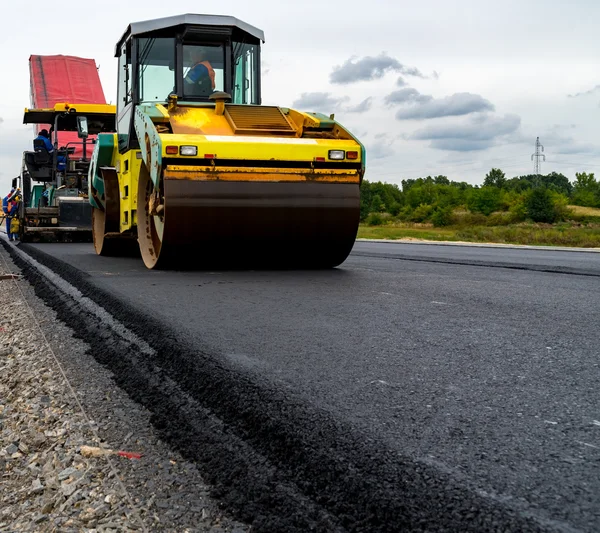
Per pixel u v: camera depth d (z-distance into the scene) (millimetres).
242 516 1797
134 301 4801
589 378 2611
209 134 6914
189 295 5102
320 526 1617
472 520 1458
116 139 9516
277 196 6820
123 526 1831
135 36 8227
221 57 8438
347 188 7023
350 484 1720
